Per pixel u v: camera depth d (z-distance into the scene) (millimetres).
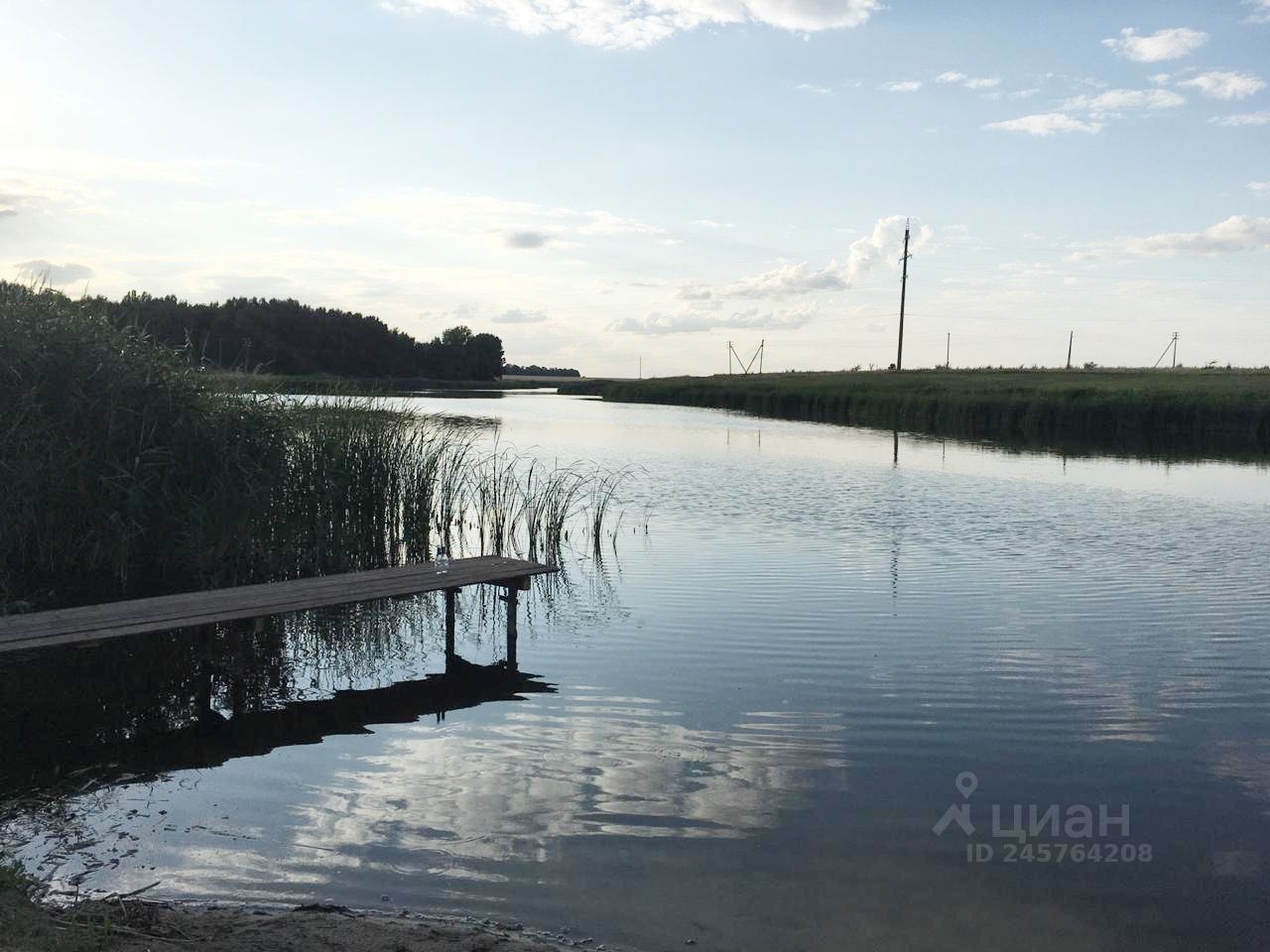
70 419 11320
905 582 11953
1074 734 6922
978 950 4246
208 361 13359
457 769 6242
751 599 11125
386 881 4742
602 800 5746
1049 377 65875
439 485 15391
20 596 10562
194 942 3988
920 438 36375
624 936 4281
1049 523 16641
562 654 9031
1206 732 6980
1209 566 12930
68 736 6926
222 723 7195
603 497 19562
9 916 4008
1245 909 4617
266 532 12453
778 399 57906
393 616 10820
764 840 5238
